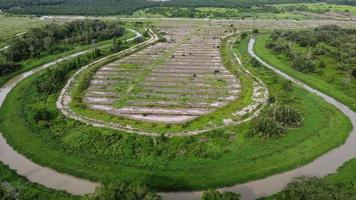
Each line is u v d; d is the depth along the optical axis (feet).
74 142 175.83
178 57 342.64
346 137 185.88
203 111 214.48
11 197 130.62
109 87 255.50
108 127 189.26
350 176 150.20
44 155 166.81
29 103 227.61
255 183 148.15
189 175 150.92
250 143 173.47
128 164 158.81
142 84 261.85
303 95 240.32
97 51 341.82
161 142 173.17
